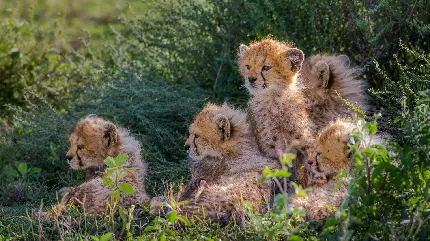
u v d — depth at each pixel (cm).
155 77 1498
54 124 1412
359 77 1341
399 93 1213
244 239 916
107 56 1692
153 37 1549
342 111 1233
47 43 1772
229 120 1154
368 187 855
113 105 1443
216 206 1002
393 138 1166
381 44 1371
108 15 2081
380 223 847
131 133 1358
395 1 1340
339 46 1420
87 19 2094
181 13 1529
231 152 1141
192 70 1504
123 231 984
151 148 1330
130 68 1519
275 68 1175
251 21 1445
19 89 1655
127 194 1073
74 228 1036
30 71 1698
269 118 1169
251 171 1074
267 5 1402
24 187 1249
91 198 1102
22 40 1752
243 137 1153
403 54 1359
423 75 1234
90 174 1236
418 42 1301
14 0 2012
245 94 1428
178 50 1512
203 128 1145
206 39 1502
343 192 987
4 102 1638
